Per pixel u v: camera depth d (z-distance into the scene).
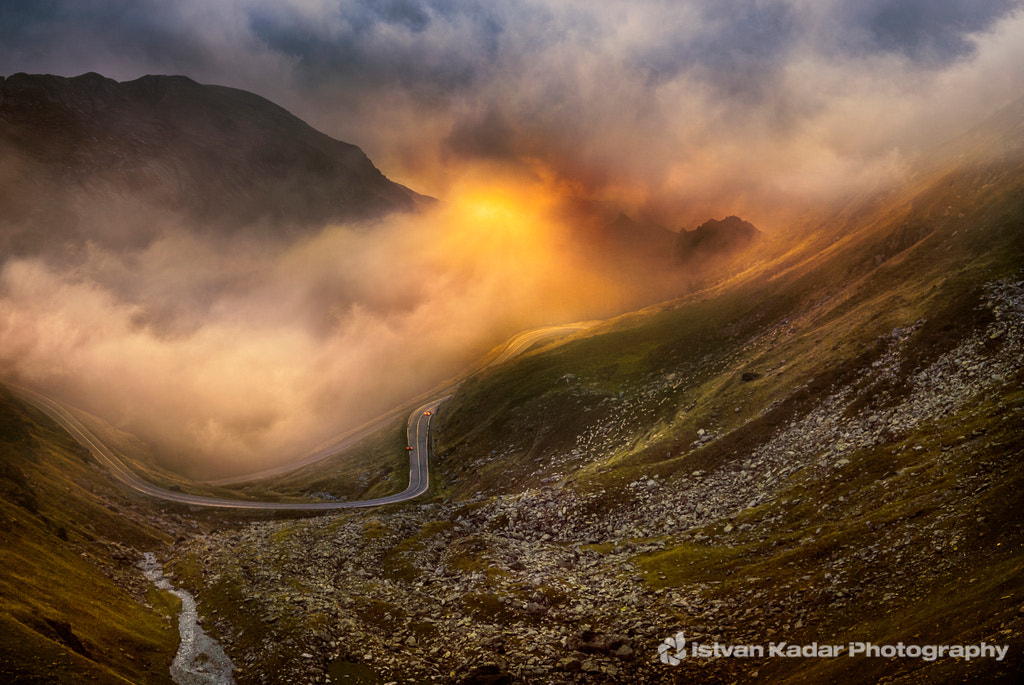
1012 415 68.75
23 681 41.03
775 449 107.81
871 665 37.91
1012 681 28.86
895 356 110.06
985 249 123.44
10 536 72.62
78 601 63.38
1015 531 47.16
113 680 45.66
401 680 55.44
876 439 88.25
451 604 76.50
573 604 72.19
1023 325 90.94
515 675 53.84
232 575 85.25
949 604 41.38
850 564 58.94
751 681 45.28
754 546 75.75
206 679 55.97
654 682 49.62
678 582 72.31
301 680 54.41
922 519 59.75
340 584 88.88
